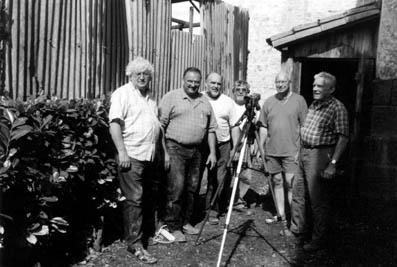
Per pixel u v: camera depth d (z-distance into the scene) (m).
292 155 5.45
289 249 4.87
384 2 5.82
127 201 4.39
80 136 4.14
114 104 4.19
